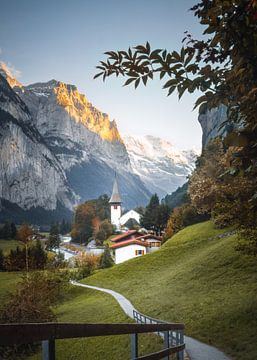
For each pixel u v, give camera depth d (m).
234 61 4.41
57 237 175.88
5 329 2.50
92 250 142.88
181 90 4.76
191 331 26.17
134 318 33.75
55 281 42.31
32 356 27.44
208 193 66.00
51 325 3.08
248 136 3.95
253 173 4.30
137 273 65.50
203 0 4.53
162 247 76.88
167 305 36.25
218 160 66.25
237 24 4.14
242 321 24.61
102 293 58.22
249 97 4.38
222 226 69.62
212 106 4.85
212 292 36.22
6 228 195.00
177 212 104.88
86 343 30.20
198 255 57.31
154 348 23.02
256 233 22.19
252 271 38.47
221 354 19.75
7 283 71.88
